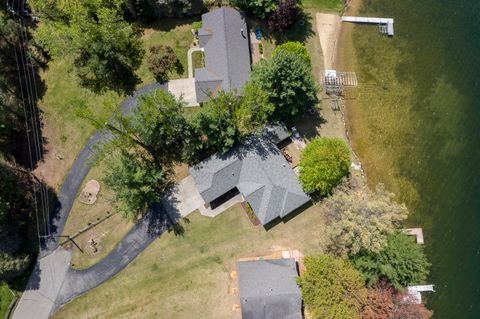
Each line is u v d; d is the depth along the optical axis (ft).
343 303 155.74
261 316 165.27
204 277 179.32
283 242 182.50
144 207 185.78
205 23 198.39
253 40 203.92
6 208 170.60
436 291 184.44
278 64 167.73
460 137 199.41
